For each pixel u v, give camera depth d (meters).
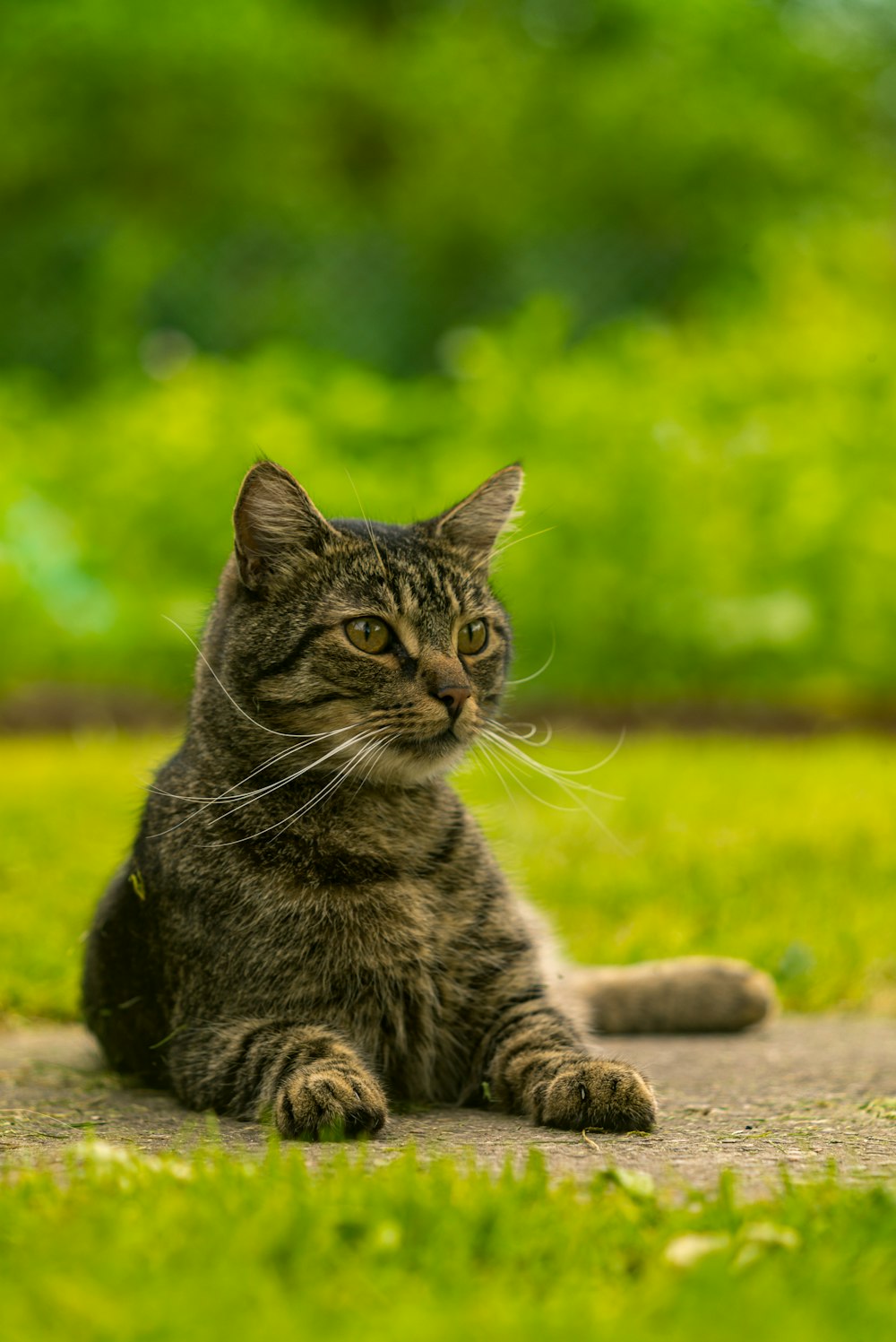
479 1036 4.23
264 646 4.41
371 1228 2.47
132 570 14.61
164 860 4.30
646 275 24.80
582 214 24.88
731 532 14.16
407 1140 3.52
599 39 25.33
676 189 24.11
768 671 14.41
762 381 15.38
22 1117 3.82
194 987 4.16
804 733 14.07
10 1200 2.71
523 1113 3.92
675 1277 2.31
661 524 14.06
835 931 7.06
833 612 14.35
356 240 25.28
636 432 14.30
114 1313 2.16
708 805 9.93
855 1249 2.44
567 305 17.00
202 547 14.55
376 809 4.34
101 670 14.51
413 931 4.15
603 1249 2.45
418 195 24.48
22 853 8.22
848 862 8.31
